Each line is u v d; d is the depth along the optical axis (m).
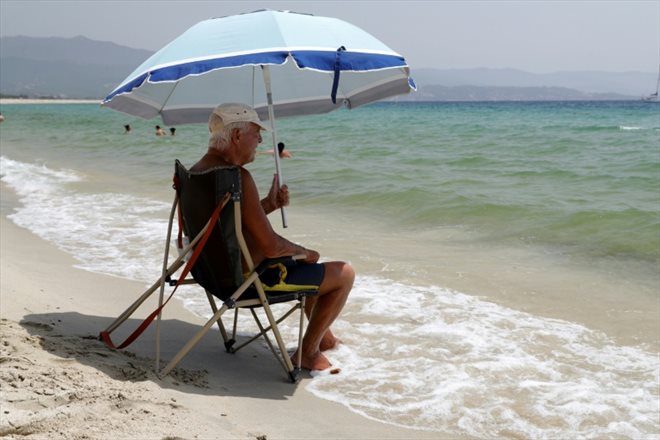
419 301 5.55
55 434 2.52
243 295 3.84
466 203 10.20
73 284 5.77
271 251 3.69
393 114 71.12
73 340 3.88
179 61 3.54
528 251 7.43
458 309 5.34
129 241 7.76
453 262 6.91
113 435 2.57
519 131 32.16
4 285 4.98
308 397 3.73
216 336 4.74
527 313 5.26
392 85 4.74
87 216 9.58
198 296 5.68
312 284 3.89
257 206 3.58
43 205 10.73
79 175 15.58
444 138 26.77
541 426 3.44
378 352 4.44
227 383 3.81
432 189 11.68
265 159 18.17
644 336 4.76
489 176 13.87
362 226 9.13
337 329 4.88
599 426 3.44
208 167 3.53
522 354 4.39
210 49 3.60
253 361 4.29
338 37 3.75
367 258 7.06
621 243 7.63
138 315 5.05
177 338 4.59
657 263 6.82
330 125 41.19
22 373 3.06
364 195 11.48
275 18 3.74
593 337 4.74
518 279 6.25
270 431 3.14
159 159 20.03
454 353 4.41
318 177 14.27
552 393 3.81
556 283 6.12
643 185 12.26
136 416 2.79
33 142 28.36
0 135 33.88
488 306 5.43
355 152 20.34
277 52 3.45
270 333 4.84
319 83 5.06
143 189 12.91
